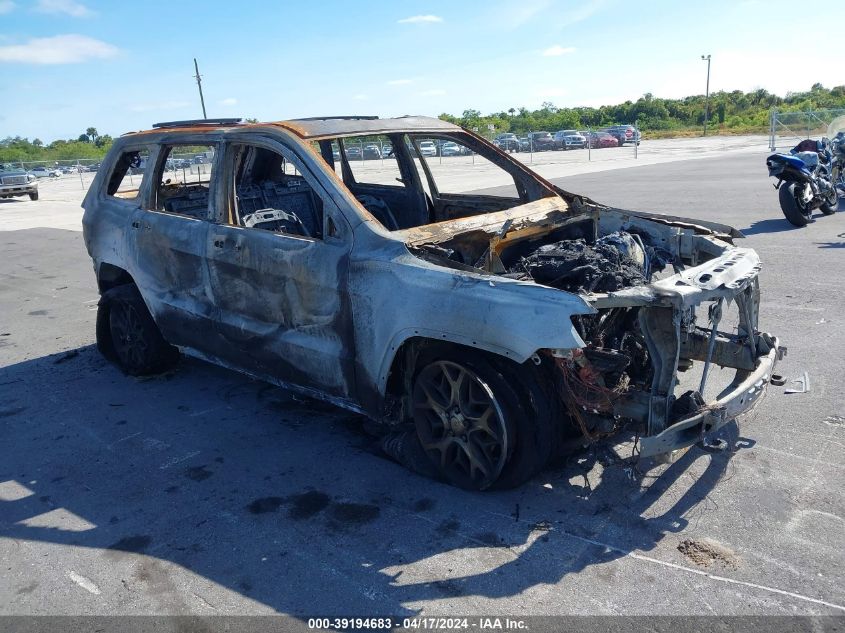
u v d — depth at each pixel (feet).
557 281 12.47
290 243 13.88
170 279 16.92
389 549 11.00
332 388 13.79
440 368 12.39
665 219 15.75
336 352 13.38
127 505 12.81
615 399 11.39
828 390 15.58
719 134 181.57
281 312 14.30
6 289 32.48
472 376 11.80
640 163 87.86
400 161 18.90
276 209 17.56
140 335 18.80
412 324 11.94
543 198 16.46
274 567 10.74
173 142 17.06
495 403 11.59
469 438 12.28
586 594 9.70
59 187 118.32
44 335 24.30
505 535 11.18
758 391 12.13
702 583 9.77
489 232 14.05
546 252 13.44
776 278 24.85
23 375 20.18
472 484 12.46
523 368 11.57
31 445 15.53
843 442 13.34
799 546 10.43
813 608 9.17
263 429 15.72
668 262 15.53
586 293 11.21
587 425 12.09
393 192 19.38
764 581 9.73
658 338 11.12
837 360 17.16
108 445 15.33
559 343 10.35
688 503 11.73
